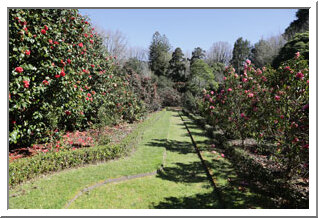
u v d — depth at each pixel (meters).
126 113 9.07
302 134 2.94
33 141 4.44
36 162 3.35
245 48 30.73
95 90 6.71
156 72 36.00
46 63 3.92
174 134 8.27
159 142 6.34
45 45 3.85
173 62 36.81
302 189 2.83
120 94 8.55
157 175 3.84
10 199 2.63
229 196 2.87
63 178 3.35
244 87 4.94
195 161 4.73
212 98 6.35
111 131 6.83
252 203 2.67
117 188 3.23
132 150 5.25
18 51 3.40
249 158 3.76
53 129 4.62
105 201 2.83
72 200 2.76
